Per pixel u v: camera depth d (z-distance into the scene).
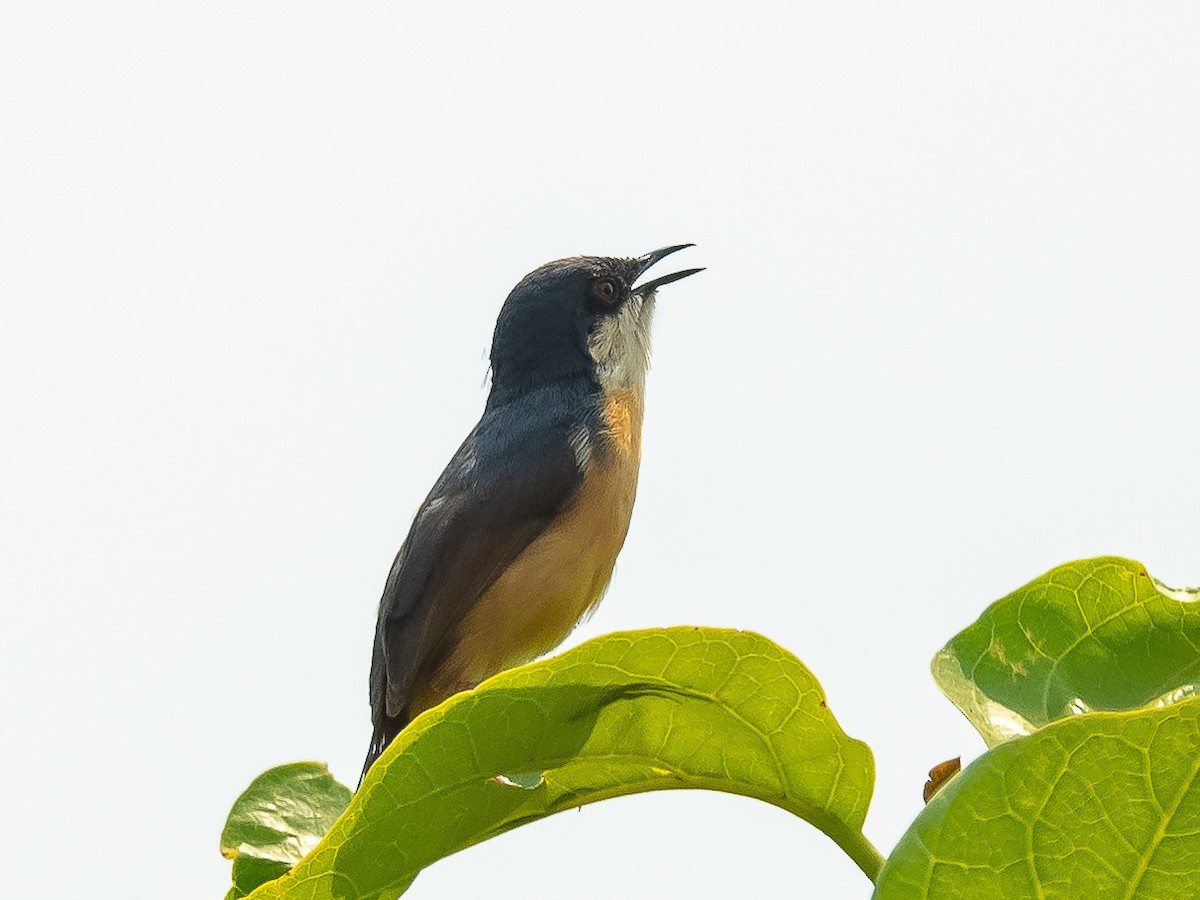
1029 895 4.33
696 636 5.19
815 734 5.53
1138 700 6.15
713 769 5.73
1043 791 4.23
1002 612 6.32
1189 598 6.18
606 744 5.59
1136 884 4.27
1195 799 4.15
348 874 5.39
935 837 4.32
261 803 6.87
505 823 5.74
